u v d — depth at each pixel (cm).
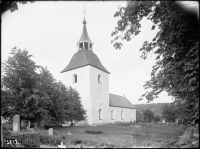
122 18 626
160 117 1847
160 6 589
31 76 1295
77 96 2658
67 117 1978
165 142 532
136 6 590
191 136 565
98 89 3259
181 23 580
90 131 1642
